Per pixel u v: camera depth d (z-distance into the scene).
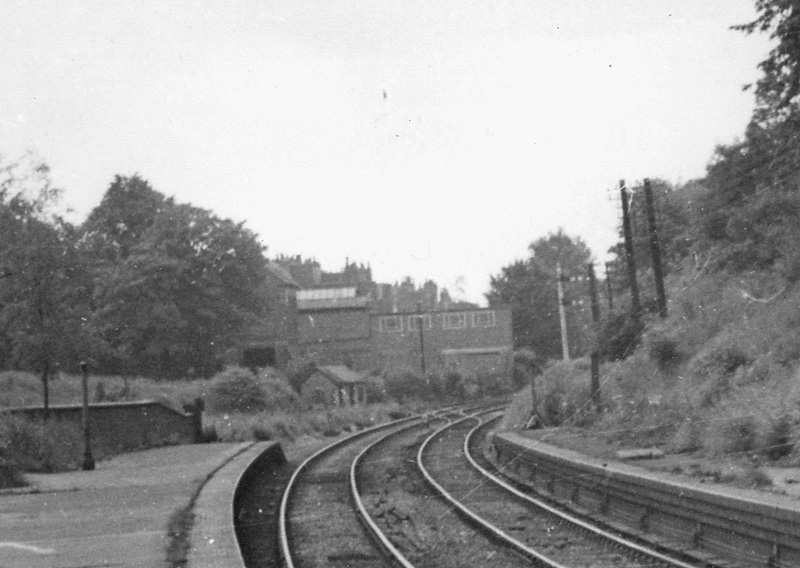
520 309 108.81
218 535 15.86
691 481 17.31
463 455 37.59
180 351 74.56
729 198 42.69
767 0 31.25
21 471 26.11
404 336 103.25
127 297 73.00
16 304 33.50
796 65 31.80
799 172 38.84
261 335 95.62
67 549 15.12
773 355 27.34
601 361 45.00
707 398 27.98
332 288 107.62
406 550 17.00
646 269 60.28
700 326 36.50
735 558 14.11
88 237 35.78
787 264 34.06
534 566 14.88
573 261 116.50
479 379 91.69
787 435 21.02
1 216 33.12
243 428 46.00
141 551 14.65
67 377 59.00
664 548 15.43
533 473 28.05
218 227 78.81
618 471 19.98
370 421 63.44
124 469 28.78
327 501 24.94
